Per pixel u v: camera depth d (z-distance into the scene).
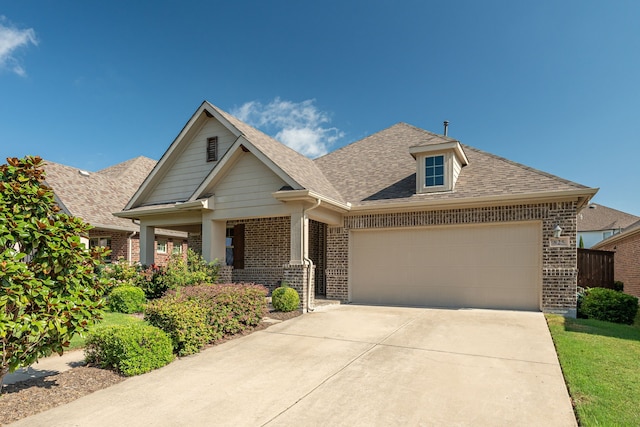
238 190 12.17
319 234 15.14
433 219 11.68
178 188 14.95
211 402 4.76
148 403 4.73
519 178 11.30
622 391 4.82
